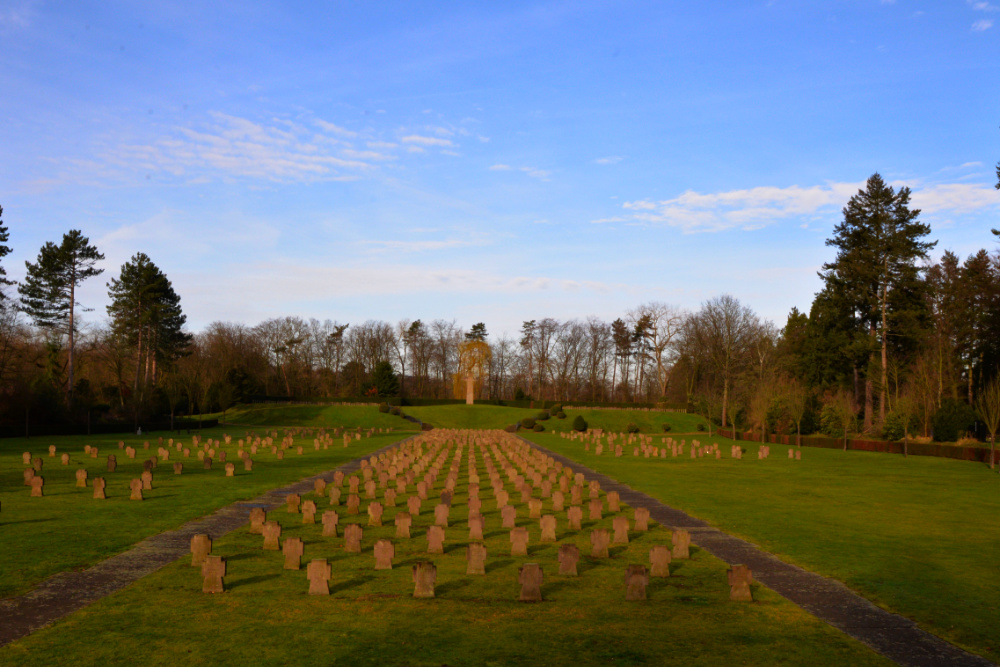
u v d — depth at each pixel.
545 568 14.55
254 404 98.94
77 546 15.74
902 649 10.05
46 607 11.44
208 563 12.37
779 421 65.00
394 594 12.39
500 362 137.50
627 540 17.28
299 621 10.85
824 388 74.25
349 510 20.97
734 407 69.94
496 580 13.47
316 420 88.81
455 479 26.78
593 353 127.94
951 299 67.75
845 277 67.38
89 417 60.56
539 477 29.16
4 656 9.32
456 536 17.89
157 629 10.43
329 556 15.31
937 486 30.36
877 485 30.64
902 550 16.72
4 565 14.02
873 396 77.38
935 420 51.06
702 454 49.34
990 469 38.62
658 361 112.75
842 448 56.00
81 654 9.41
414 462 36.38
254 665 9.09
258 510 17.81
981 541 17.94
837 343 71.56
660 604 12.05
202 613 11.19
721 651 9.81
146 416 65.25
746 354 88.00
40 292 70.44
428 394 135.12
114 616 11.00
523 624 10.84
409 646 9.80
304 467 35.00
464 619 11.04
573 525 19.08
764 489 28.75
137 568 13.94
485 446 49.59
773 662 9.44
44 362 73.31
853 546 17.12
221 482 28.14
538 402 107.38
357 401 105.25
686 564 15.11
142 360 86.81
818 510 23.00
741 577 12.42
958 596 12.80
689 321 107.44
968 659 9.70
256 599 11.98
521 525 19.78
